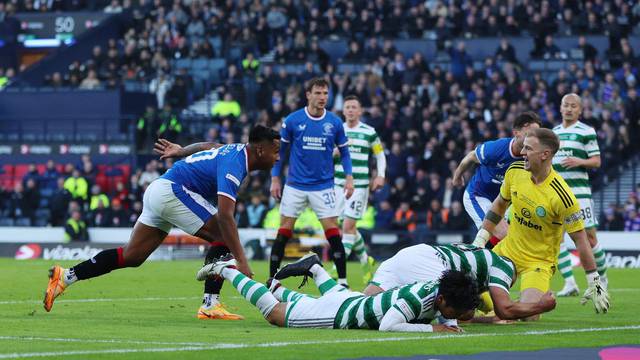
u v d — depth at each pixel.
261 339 14.88
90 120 55.44
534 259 17.73
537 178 17.47
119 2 65.06
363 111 49.78
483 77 51.38
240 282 16.84
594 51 53.19
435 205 44.06
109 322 17.67
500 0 57.00
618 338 15.43
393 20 57.50
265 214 45.19
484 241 18.52
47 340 14.80
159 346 14.10
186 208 17.70
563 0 56.56
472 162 21.83
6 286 26.55
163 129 52.75
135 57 58.62
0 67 65.25
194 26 58.78
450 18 56.94
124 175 52.34
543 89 49.41
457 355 13.31
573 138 24.70
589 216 24.44
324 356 13.07
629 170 47.47
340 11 58.62
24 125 56.34
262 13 59.44
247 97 54.09
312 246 43.88
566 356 13.30
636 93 49.62
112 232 46.28
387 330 15.73
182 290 25.91
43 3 66.00
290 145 24.48
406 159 46.75
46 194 51.00
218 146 18.61
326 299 16.33
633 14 56.25
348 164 24.83
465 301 15.59
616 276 33.97
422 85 51.12
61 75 59.91
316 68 55.38
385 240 44.34
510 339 15.08
